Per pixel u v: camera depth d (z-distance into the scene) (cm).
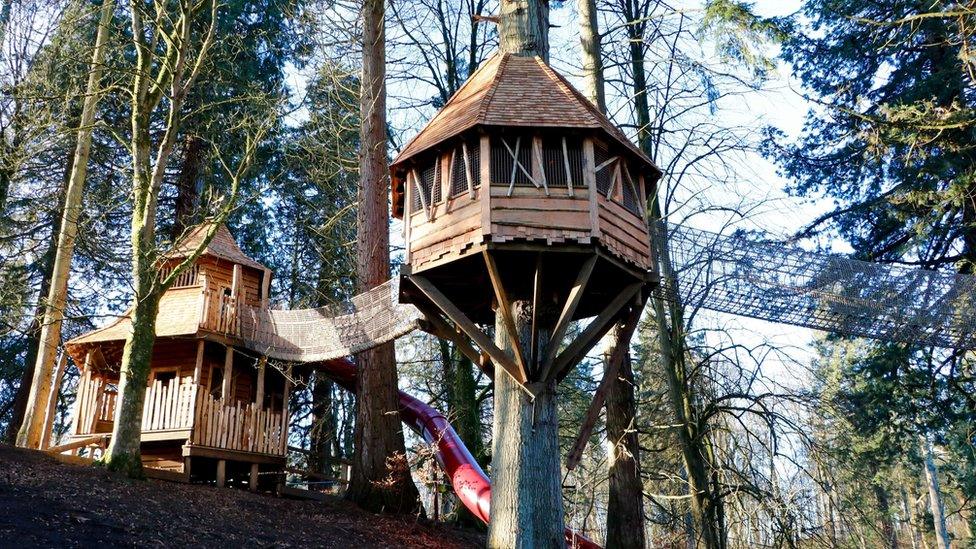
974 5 1603
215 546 1120
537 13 1261
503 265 1076
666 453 2239
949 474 3447
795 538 1533
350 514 1586
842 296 1240
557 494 1012
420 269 1067
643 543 1343
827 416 1770
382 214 1808
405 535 1526
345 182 2336
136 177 1514
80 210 1823
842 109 1708
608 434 1413
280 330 1775
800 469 1566
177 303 1833
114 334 1866
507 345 1082
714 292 1256
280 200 2669
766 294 1245
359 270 1766
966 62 1580
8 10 1605
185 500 1359
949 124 1603
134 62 2184
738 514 1625
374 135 1842
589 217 1009
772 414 1563
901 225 1902
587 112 1073
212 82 2191
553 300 1113
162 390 1739
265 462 1788
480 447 2055
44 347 1677
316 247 2472
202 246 1505
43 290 2275
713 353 1678
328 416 2472
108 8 1808
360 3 1866
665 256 1250
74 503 1127
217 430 1709
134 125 1529
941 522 3453
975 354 1831
